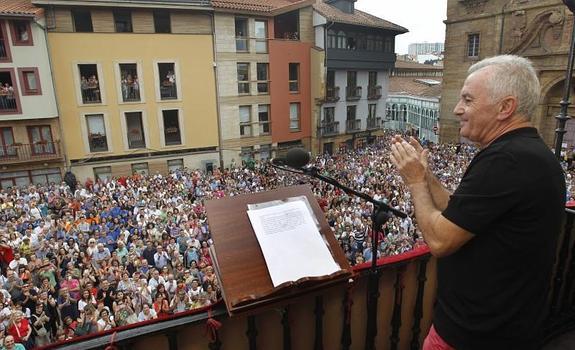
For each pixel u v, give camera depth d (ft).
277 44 86.74
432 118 125.90
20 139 67.87
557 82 75.72
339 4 100.83
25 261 30.32
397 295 8.39
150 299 25.94
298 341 7.78
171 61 75.31
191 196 53.93
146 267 30.83
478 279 5.02
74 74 68.80
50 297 26.14
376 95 107.86
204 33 76.95
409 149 5.73
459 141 94.12
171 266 32.60
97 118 72.54
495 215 4.60
